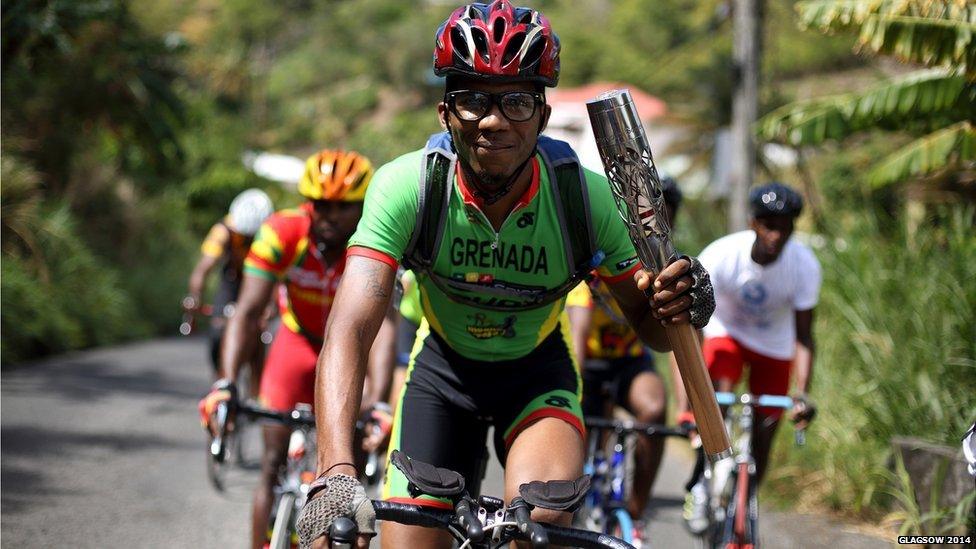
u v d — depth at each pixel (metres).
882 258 9.54
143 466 8.69
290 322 5.88
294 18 98.94
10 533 6.46
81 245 18.97
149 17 23.39
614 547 2.87
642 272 3.12
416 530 3.50
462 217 3.55
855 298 9.21
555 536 2.96
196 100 33.78
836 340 9.59
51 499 7.38
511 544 3.47
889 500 7.89
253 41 84.56
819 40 35.81
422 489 2.89
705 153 25.89
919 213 10.87
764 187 6.72
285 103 90.81
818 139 8.47
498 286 3.71
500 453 3.97
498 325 3.86
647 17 76.12
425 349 4.02
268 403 5.73
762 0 14.56
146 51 19.73
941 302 8.34
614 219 3.64
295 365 5.76
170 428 10.44
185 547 6.56
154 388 12.98
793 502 8.34
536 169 3.59
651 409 6.44
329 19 106.62
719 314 7.13
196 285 9.83
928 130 8.34
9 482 7.73
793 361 7.27
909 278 8.98
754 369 7.27
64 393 11.94
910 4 6.77
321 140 78.19
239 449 9.07
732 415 7.01
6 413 10.36
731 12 20.64
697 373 3.12
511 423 3.86
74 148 21.67
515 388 3.92
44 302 16.03
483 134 3.30
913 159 8.66
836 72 35.81
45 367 14.23
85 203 21.98
